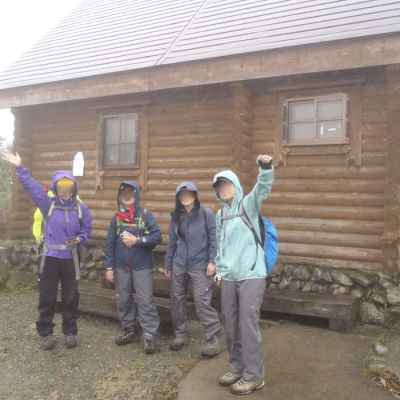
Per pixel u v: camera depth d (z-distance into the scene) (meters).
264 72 5.57
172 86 6.21
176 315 4.65
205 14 7.95
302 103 6.22
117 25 9.20
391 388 3.67
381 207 5.67
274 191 6.35
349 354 4.36
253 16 6.99
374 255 5.68
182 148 7.11
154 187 7.33
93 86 6.89
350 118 5.86
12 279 7.48
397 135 5.19
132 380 4.02
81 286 6.26
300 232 6.15
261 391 3.65
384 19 5.27
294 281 5.86
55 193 4.55
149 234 4.69
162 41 7.31
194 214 4.50
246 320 3.56
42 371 4.27
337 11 6.04
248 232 3.60
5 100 7.80
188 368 4.23
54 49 9.00
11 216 8.55
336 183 5.96
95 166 7.88
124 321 4.85
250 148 6.50
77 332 5.01
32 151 8.59
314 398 3.54
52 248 4.53
